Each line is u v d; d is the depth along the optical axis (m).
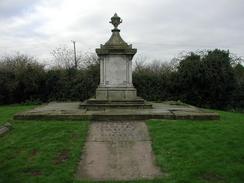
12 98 23.86
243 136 9.79
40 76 23.48
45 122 11.37
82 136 9.79
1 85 23.64
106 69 15.06
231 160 7.97
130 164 8.06
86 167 7.88
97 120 11.70
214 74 21.72
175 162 7.97
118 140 9.61
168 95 22.98
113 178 7.28
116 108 13.88
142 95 22.95
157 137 9.66
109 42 15.25
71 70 24.00
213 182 6.88
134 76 23.14
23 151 8.69
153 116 11.84
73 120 11.68
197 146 8.87
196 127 10.64
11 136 9.94
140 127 10.79
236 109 22.59
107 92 14.85
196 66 21.86
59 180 6.93
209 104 22.52
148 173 7.55
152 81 23.09
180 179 7.00
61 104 17.69
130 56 15.12
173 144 9.05
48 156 8.29
